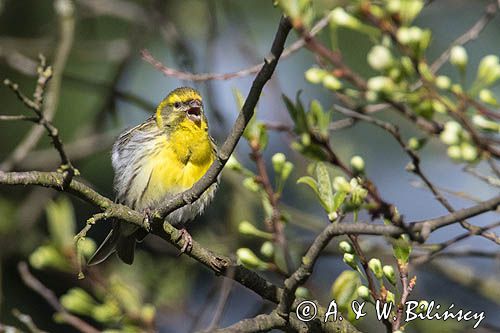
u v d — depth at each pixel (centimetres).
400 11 560
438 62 823
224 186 1548
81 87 1614
